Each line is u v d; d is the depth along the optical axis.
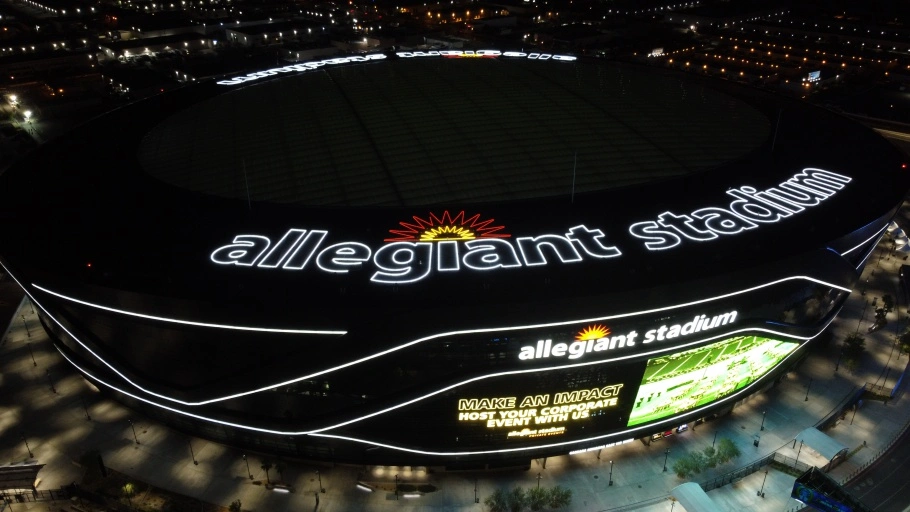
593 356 71.38
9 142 184.75
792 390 93.44
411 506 76.50
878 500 76.44
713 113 114.44
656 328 71.81
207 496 77.56
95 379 87.38
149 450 84.06
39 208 84.56
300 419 76.06
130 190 88.44
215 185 88.44
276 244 75.12
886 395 92.31
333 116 108.81
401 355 69.94
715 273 69.06
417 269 70.44
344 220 79.69
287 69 141.38
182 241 76.31
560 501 74.81
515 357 70.62
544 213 81.00
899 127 184.12
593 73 136.00
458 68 136.50
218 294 67.06
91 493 77.31
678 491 74.38
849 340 97.56
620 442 83.19
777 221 79.75
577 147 97.38
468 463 80.75
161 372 77.50
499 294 66.44
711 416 88.62
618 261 71.69
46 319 93.25
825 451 79.56
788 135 106.56
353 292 66.94
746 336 78.69
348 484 79.56
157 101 123.88
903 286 118.38
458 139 99.19
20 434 86.75
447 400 73.94
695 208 82.69
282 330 66.38
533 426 77.88
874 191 88.50
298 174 90.12
